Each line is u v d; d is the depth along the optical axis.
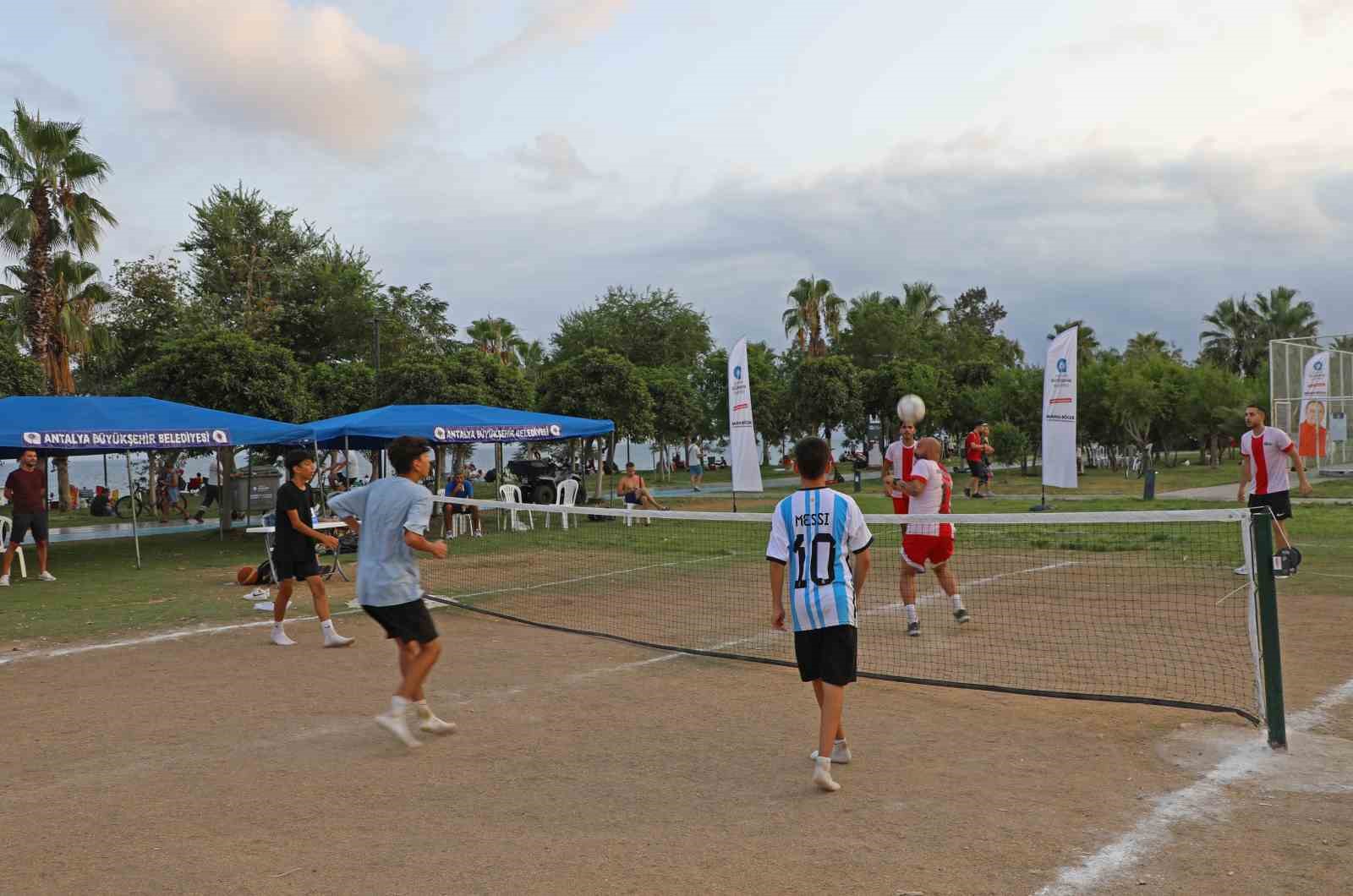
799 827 4.25
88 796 4.86
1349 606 9.09
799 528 4.92
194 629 9.73
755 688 6.87
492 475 40.59
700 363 57.00
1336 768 4.80
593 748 5.52
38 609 11.25
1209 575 11.12
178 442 16.06
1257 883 3.57
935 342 65.12
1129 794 4.55
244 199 47.69
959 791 4.66
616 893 3.63
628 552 15.77
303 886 3.75
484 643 8.69
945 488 8.44
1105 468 49.56
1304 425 28.30
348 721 6.24
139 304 39.81
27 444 14.39
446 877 3.80
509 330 76.31
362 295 47.31
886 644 8.08
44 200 29.84
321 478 20.36
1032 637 8.12
